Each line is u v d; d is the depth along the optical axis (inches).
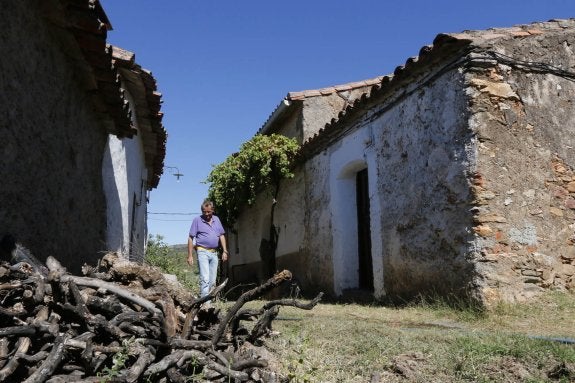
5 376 91.0
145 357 103.7
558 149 267.9
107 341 111.0
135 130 264.4
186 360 111.3
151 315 117.0
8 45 136.9
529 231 251.9
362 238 403.5
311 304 139.0
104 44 174.2
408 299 299.4
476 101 253.3
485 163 249.3
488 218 245.1
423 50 273.6
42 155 166.7
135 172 404.8
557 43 278.4
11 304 112.0
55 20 161.9
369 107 358.6
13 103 141.9
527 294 244.8
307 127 504.1
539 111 266.8
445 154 270.5
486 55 257.6
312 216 465.4
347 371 146.3
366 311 280.2
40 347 103.7
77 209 213.6
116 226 314.3
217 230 306.5
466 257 249.6
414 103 302.8
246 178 543.5
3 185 137.2
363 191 404.5
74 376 97.2
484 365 146.4
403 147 313.4
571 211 264.1
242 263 713.6
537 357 151.3
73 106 201.2
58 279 110.0
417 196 295.0
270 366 133.2
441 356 155.8
